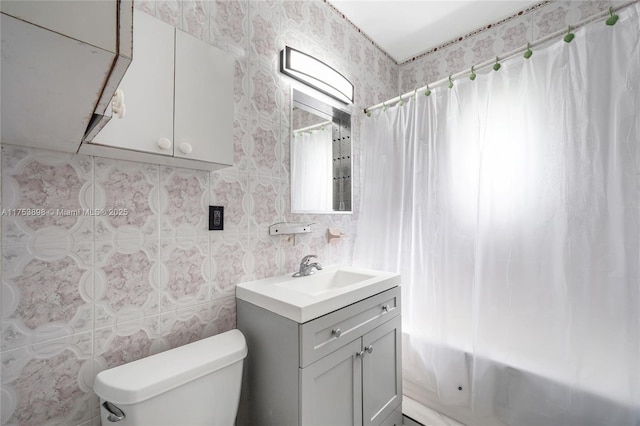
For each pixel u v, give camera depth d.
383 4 1.85
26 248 0.84
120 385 0.83
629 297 1.17
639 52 1.16
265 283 1.37
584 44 1.28
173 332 1.14
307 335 1.04
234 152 1.35
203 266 1.23
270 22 1.51
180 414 0.91
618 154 1.19
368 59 2.19
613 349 1.20
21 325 0.83
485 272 1.51
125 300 1.02
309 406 1.05
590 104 1.25
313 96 1.75
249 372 1.26
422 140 1.80
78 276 0.93
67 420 0.91
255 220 1.43
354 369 1.26
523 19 1.88
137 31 0.89
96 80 0.44
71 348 0.92
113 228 1.00
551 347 1.34
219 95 1.09
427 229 1.74
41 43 0.34
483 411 1.50
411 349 1.79
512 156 1.46
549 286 1.35
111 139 0.82
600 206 1.23
